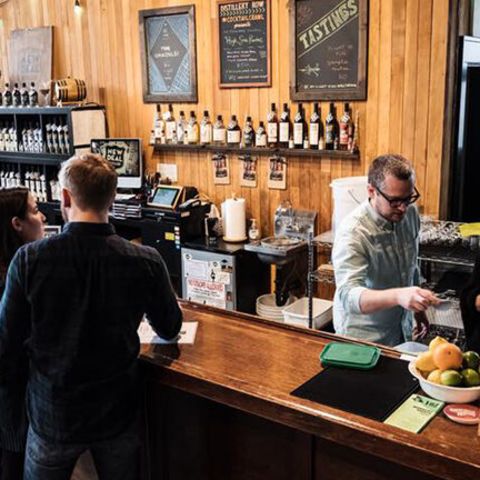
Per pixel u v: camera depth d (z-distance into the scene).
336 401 1.67
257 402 1.73
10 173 5.88
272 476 1.87
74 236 1.75
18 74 5.96
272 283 4.68
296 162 4.41
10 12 5.93
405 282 2.58
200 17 4.68
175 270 4.71
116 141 5.12
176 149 5.05
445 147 3.77
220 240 4.62
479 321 2.25
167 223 4.68
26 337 1.80
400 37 3.82
